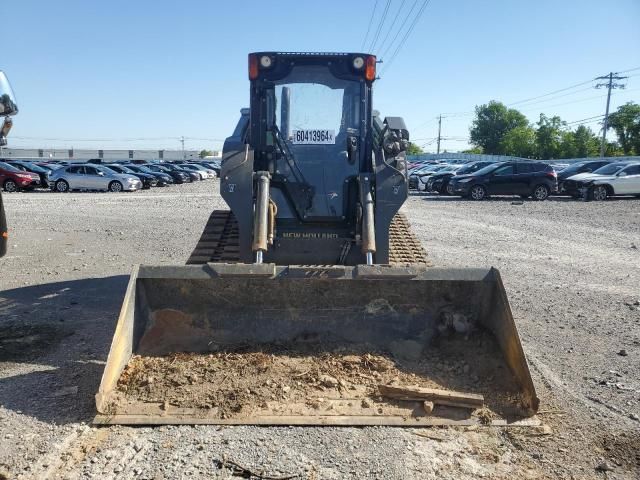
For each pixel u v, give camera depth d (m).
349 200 6.18
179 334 5.04
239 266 4.83
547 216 18.28
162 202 22.91
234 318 5.08
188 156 89.69
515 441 4.05
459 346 4.99
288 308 5.09
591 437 4.16
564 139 90.81
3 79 5.59
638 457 3.91
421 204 22.30
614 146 80.19
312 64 6.23
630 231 14.93
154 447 3.88
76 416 4.29
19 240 12.77
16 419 4.24
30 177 30.59
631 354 5.88
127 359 4.69
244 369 4.68
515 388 4.52
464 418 4.29
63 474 3.59
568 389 5.00
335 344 5.05
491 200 24.41
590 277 9.41
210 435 4.03
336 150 6.21
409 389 4.41
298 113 6.22
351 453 3.86
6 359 5.43
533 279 9.22
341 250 5.96
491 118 104.44
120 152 86.50
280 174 6.14
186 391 4.43
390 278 4.87
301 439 4.00
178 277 4.86
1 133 5.91
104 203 22.28
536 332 6.56
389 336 5.10
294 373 4.66
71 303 7.45
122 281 8.77
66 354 5.57
